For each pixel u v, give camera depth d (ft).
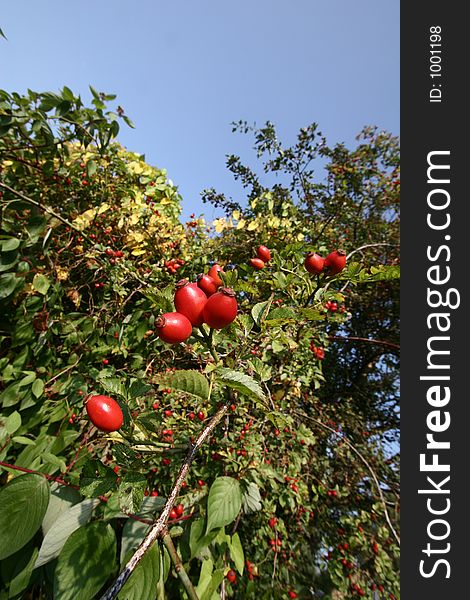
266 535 9.57
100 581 4.14
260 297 9.93
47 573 5.40
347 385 22.39
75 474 6.06
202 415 8.65
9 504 4.37
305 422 13.88
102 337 9.94
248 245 13.35
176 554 4.18
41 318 8.87
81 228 10.38
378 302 21.98
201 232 14.87
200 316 4.72
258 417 9.72
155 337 10.05
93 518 4.88
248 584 7.52
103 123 9.09
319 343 12.06
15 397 7.69
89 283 10.61
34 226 8.77
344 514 12.40
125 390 4.91
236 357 5.65
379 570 10.16
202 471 7.68
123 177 12.54
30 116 8.30
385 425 22.38
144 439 4.86
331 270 6.98
